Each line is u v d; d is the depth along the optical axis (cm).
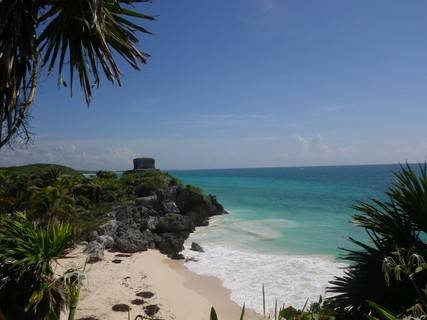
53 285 741
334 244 2647
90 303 1544
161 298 1659
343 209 4666
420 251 591
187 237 3088
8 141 584
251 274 1986
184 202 3972
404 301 594
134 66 722
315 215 4181
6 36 590
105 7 665
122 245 2528
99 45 666
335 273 1928
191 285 1848
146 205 3981
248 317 1439
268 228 3394
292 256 2333
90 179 4709
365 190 7606
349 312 643
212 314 312
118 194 4669
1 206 2723
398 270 526
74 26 659
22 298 723
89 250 2305
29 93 614
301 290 1697
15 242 756
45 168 6738
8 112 582
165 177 5659
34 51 609
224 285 1827
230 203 5628
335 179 12675
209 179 14562
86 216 3453
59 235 780
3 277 734
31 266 740
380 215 679
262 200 6006
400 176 676
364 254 671
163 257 2428
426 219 627
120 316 1441
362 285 642
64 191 3173
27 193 3453
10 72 571
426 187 630
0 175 4425
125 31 712
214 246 2727
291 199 6044
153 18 708
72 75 699
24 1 606
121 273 2009
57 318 748
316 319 475
